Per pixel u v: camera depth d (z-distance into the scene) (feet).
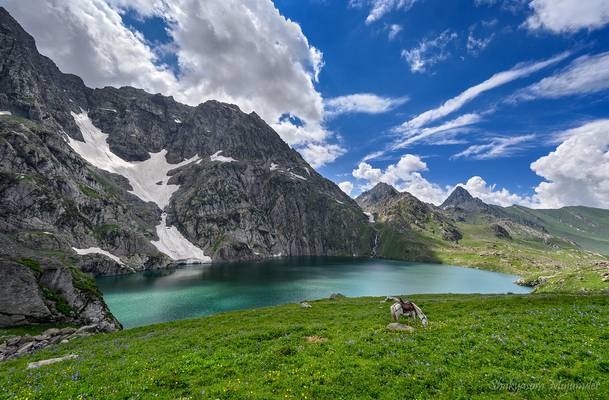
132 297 374.84
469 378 49.93
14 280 185.78
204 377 55.57
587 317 77.92
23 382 59.82
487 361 56.18
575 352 57.11
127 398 49.26
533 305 116.57
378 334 76.59
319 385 50.55
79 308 207.82
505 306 121.39
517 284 590.96
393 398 46.06
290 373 55.47
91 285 232.94
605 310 84.17
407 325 86.07
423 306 142.61
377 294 417.08
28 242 536.83
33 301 187.21
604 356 53.83
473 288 508.94
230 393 48.57
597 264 491.72
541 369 52.03
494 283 590.14
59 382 57.62
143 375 58.08
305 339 77.82
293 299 364.38
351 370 54.65
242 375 56.13
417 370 53.67
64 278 212.43
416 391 47.57
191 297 374.63
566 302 114.11
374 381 50.88
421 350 62.85
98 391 51.93
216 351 72.49
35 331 176.24
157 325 147.64
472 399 44.42
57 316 194.18
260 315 157.69
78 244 641.40
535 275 643.45
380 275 633.20
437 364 55.83
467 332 73.36
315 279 545.44
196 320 153.17
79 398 48.98
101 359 76.89
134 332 135.03
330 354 63.57
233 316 158.92
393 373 53.57
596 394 43.19
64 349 108.58
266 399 46.42
